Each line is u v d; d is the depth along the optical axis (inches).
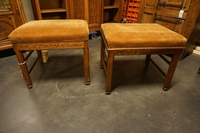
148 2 62.1
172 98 40.9
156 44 34.4
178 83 47.4
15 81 46.4
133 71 53.7
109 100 39.6
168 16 57.4
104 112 35.9
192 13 50.5
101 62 52.8
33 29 35.4
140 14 67.1
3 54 63.4
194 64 59.2
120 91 43.1
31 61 58.6
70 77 49.1
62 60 59.9
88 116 34.7
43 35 34.5
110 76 38.3
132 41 33.6
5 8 53.2
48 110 36.1
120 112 36.0
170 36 35.4
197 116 35.4
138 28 40.0
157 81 48.1
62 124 32.6
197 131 31.6
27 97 40.1
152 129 31.9
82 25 39.1
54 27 36.5
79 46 37.8
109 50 34.0
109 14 93.4
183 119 34.5
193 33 56.6
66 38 35.7
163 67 56.5
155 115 35.4
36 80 47.2
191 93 43.1
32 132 30.9
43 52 56.1
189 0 49.8
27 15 61.1
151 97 41.1
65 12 71.2
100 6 75.9
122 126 32.4
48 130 31.3
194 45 67.8
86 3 70.8
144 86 45.6
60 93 41.8
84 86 44.9
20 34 34.2
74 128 31.8
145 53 35.6
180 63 59.7
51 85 45.0
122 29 38.7
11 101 38.6
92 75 50.5
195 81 48.6
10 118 33.9
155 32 37.1
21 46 35.9
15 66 54.9
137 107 37.6
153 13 61.7
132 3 90.0
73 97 40.4
